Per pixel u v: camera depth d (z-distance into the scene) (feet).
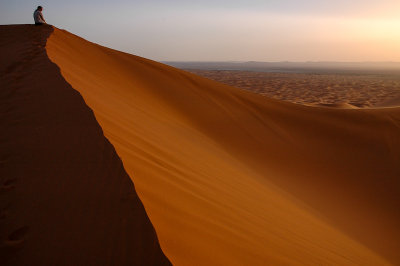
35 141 10.47
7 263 5.96
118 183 8.45
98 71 36.24
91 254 6.10
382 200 31.68
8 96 14.53
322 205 27.76
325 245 15.60
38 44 30.37
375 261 17.85
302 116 49.60
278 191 26.16
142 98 36.14
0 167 9.05
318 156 39.93
